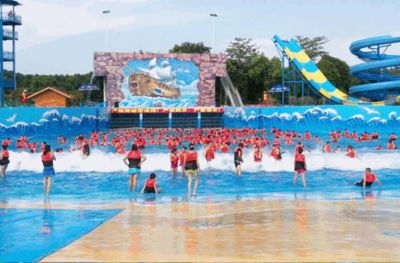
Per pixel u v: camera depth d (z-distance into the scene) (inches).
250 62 4247.0
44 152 711.1
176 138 1590.8
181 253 355.3
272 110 2439.7
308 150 1261.1
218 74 3075.8
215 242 389.7
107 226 456.4
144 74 2999.5
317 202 614.2
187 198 663.1
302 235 415.2
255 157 1044.5
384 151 1304.1
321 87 2474.2
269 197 671.1
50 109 2154.3
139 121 2741.1
